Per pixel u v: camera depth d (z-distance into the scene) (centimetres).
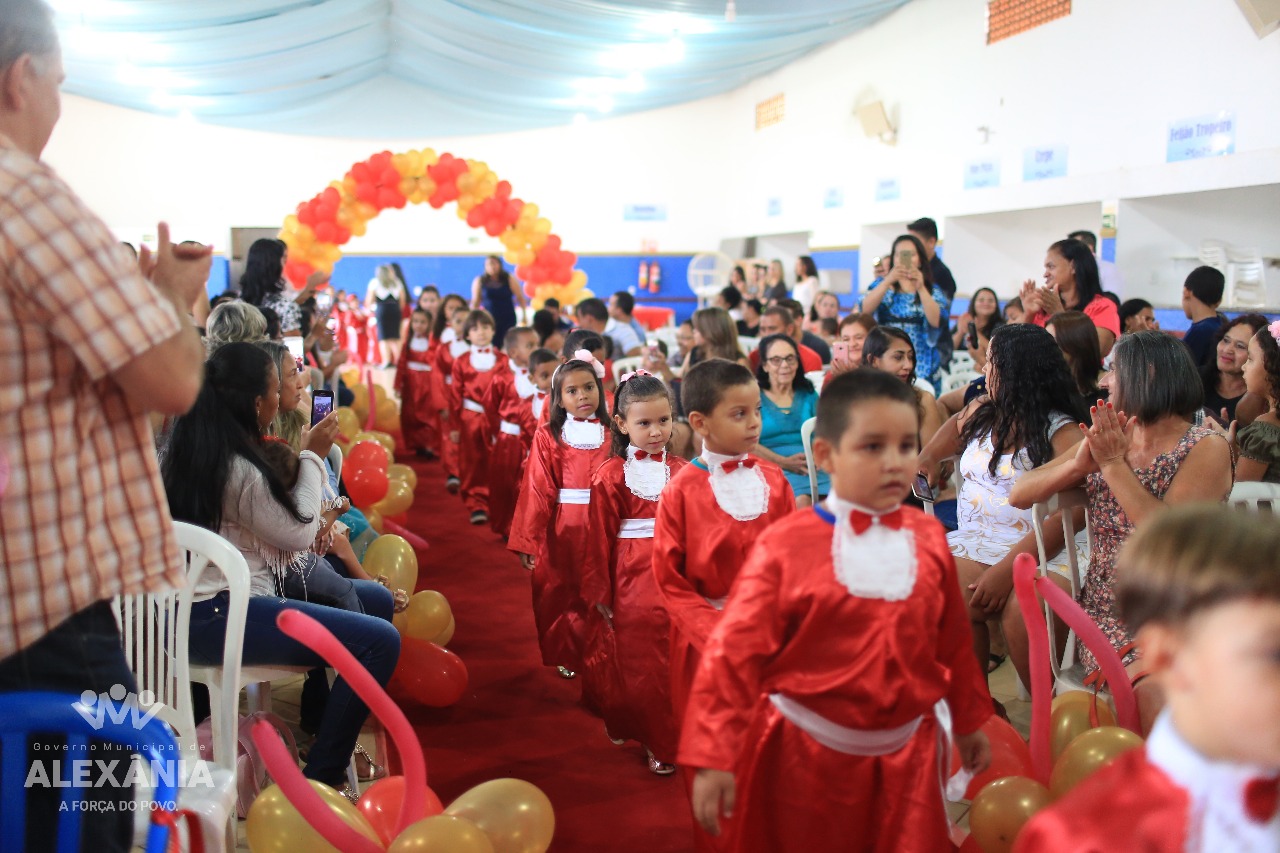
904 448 197
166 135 1744
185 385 162
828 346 756
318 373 582
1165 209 869
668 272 1933
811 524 202
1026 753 281
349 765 325
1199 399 305
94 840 173
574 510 437
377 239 1906
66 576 160
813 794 204
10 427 153
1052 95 957
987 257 1145
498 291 1125
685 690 280
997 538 369
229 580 262
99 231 156
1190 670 120
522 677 448
